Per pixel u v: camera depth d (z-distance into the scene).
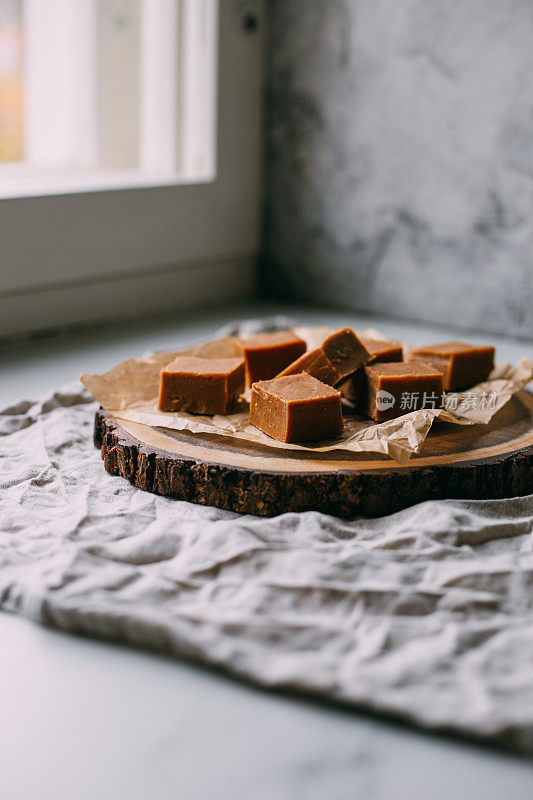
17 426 0.97
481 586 0.77
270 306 1.52
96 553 0.80
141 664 0.74
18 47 1.44
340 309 1.50
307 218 1.50
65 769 0.68
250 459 0.84
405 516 0.83
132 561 0.79
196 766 0.68
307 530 0.81
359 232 1.44
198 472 0.84
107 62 1.50
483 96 1.28
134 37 1.49
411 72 1.32
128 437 0.87
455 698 0.70
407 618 0.75
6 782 0.68
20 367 1.16
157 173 1.48
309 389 0.86
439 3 1.29
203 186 1.42
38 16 1.46
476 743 0.69
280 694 0.72
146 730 0.70
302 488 0.83
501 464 0.84
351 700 0.70
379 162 1.38
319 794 0.67
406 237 1.38
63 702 0.71
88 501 0.85
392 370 0.88
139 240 1.34
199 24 1.39
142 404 0.92
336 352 0.89
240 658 0.72
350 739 0.70
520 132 1.26
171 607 0.75
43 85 1.50
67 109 1.51
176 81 1.42
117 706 0.71
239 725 0.70
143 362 0.94
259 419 0.87
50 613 0.75
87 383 0.91
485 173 1.30
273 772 0.68
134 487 0.87
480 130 1.29
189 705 0.71
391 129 1.35
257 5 1.43
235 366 0.90
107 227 1.30
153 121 1.48
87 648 0.75
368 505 0.83
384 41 1.33
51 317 1.28
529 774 0.68
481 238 1.32
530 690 0.71
